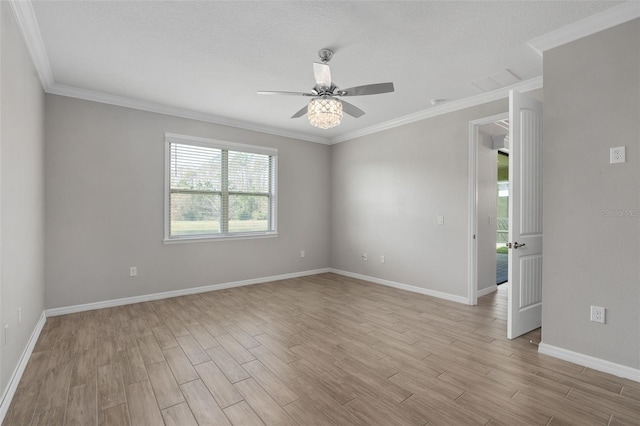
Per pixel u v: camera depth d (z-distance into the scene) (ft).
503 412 5.89
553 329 8.17
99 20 7.38
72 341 9.04
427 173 14.26
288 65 9.65
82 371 7.38
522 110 9.09
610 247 7.28
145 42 8.36
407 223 15.12
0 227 5.82
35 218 9.29
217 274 15.11
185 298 13.58
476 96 12.17
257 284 16.26
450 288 13.44
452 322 10.74
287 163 17.62
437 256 13.89
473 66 9.73
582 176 7.67
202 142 14.49
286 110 13.88
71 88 11.28
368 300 13.38
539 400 6.26
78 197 11.61
